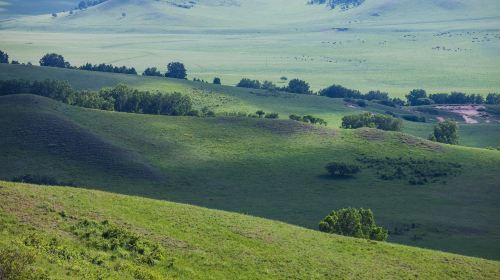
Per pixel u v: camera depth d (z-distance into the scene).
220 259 50.44
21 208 49.97
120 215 54.84
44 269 38.19
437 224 114.94
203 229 56.44
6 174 131.38
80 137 154.12
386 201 130.00
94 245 46.91
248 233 57.66
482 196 135.00
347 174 146.88
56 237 45.84
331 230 83.50
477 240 105.75
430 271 55.50
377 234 86.06
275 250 54.53
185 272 46.59
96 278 40.12
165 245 50.53
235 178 142.62
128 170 140.38
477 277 55.38
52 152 145.00
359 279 51.41
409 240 104.94
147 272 44.19
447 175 148.75
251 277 48.31
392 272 54.06
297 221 114.12
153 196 127.25
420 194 135.38
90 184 130.50
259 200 128.25
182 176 141.75
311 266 52.44
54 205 52.78
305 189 137.00
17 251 38.94
